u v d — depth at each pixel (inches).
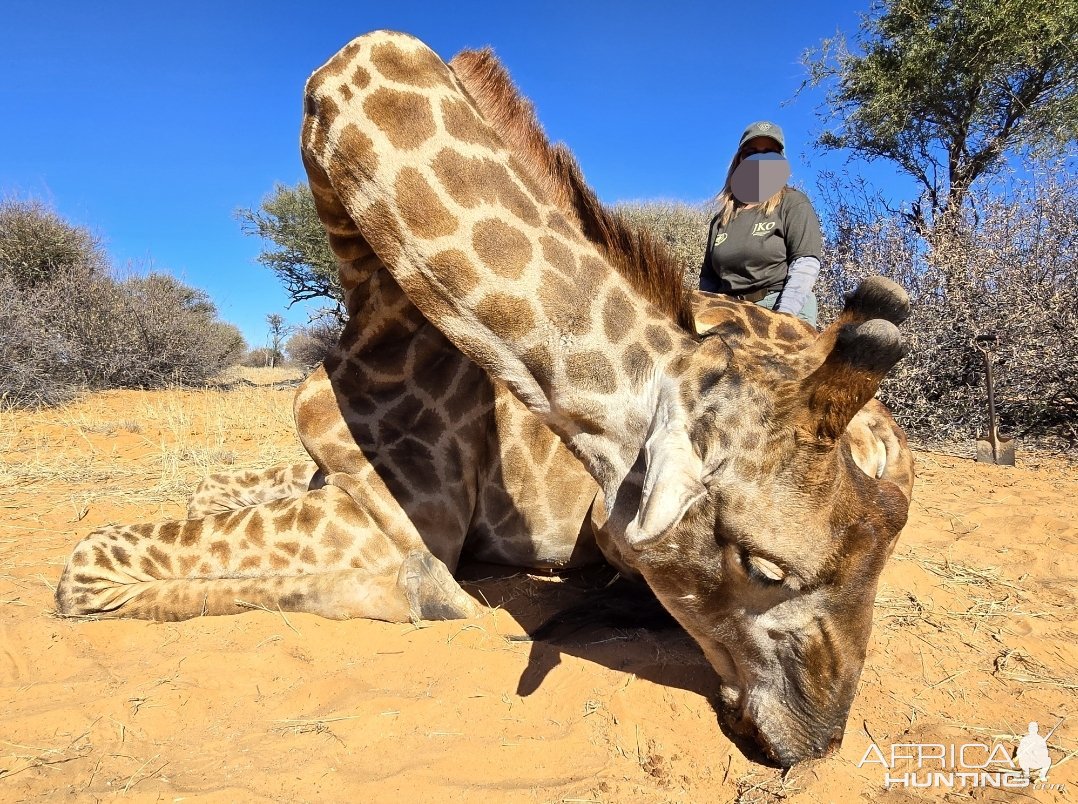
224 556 136.6
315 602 133.1
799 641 92.9
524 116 115.9
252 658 118.7
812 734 94.6
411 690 113.1
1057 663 130.2
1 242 554.6
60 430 335.9
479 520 153.5
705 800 92.2
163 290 590.9
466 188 107.8
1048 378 321.1
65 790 89.8
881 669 125.6
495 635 129.0
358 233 133.4
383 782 91.7
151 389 536.4
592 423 108.1
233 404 422.6
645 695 111.0
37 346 422.0
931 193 497.4
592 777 94.3
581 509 151.3
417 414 143.3
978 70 461.1
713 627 99.3
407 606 132.3
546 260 108.3
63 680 114.4
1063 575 169.5
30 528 191.2
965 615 147.5
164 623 132.0
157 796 88.3
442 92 109.9
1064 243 335.9
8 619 133.7
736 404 90.2
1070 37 449.4
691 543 93.9
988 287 338.0
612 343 106.2
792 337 138.9
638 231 111.6
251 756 97.0
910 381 330.0
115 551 135.9
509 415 149.5
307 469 193.9
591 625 131.5
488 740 101.0
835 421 83.7
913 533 197.6
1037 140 474.3
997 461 283.6
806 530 87.6
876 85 488.1
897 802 92.1
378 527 138.6
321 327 900.0
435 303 113.0
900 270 350.3
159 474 253.9
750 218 202.5
